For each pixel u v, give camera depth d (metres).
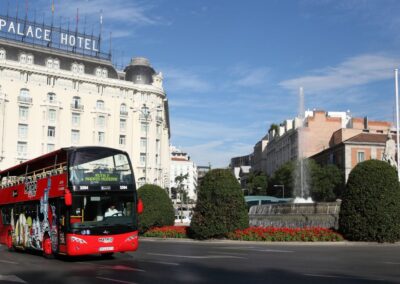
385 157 45.25
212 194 30.11
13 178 26.83
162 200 35.97
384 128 102.56
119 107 95.44
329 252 21.42
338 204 35.50
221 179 30.16
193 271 14.80
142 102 98.19
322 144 111.38
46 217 20.92
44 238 20.97
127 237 19.09
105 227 18.75
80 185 18.77
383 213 26.14
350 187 27.31
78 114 90.62
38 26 93.12
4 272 15.64
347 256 19.34
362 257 18.89
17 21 90.69
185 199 162.25
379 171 26.69
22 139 84.00
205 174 31.20
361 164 27.38
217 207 29.84
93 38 99.56
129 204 19.52
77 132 90.44
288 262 17.08
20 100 84.06
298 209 37.25
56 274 15.00
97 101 93.06
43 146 86.00
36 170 23.28
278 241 27.83
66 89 89.56
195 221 30.45
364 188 26.66
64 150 19.27
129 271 15.29
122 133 95.44
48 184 20.95
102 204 19.00
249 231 29.31
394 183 26.70
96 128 92.25
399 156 44.16
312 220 33.66
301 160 88.88
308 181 85.94
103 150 19.53
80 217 18.58
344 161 87.62
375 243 26.23
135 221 19.45
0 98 81.94
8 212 26.83
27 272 15.60
